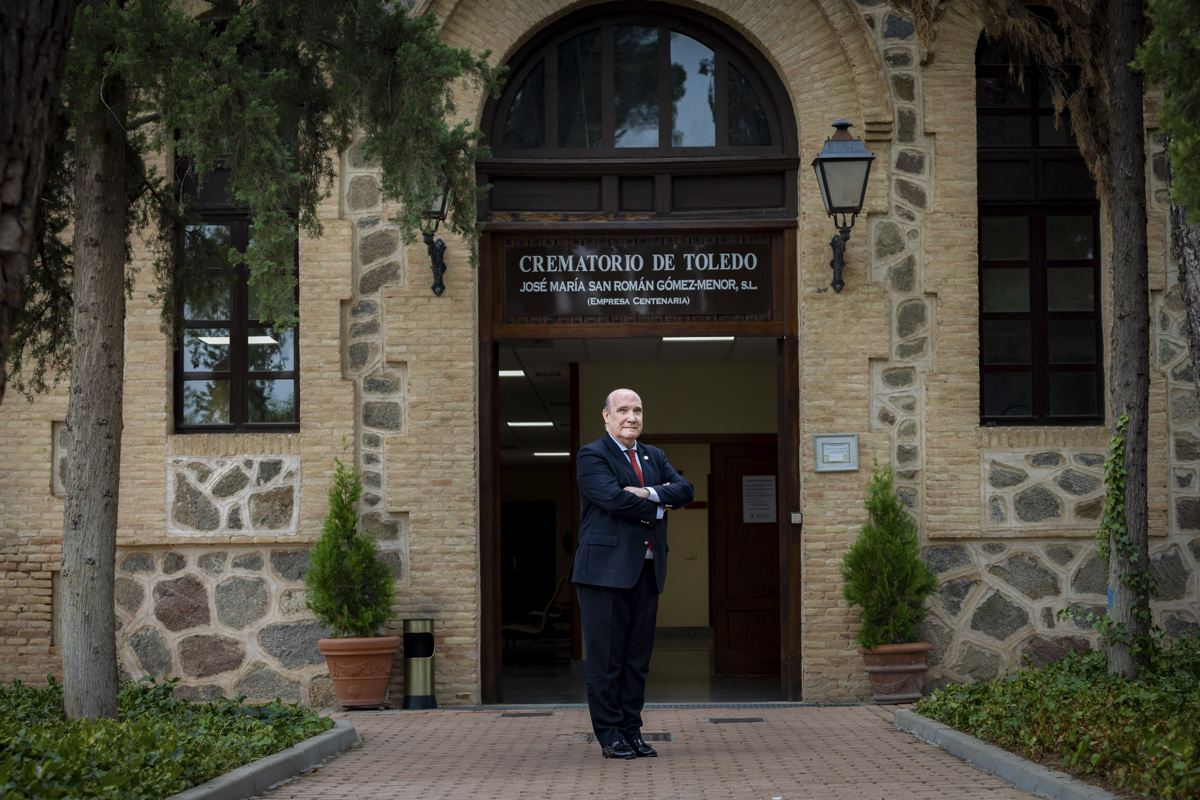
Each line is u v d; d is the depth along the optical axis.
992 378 11.03
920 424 10.67
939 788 5.83
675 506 7.01
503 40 10.94
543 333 10.88
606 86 11.20
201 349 10.95
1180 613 10.47
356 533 10.49
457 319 10.64
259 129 6.79
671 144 11.16
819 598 10.54
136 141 7.84
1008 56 11.18
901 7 9.16
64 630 7.07
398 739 8.27
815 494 10.60
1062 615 9.16
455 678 10.45
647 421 15.59
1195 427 10.62
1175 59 5.61
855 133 10.83
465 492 10.53
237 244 10.95
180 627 10.49
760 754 7.16
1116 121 8.17
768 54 11.03
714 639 13.85
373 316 10.68
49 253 8.30
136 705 8.17
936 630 10.49
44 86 4.20
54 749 5.59
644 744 7.12
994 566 10.56
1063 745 6.12
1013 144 11.19
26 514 10.55
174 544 10.52
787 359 10.85
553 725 9.04
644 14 11.24
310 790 6.09
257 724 7.48
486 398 10.79
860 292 10.69
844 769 6.50
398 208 10.70
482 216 10.91
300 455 10.53
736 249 10.97
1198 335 6.97
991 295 11.10
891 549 10.16
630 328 10.91
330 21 7.55
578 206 11.04
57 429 10.63
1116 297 8.27
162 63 6.64
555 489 31.14
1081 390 11.03
